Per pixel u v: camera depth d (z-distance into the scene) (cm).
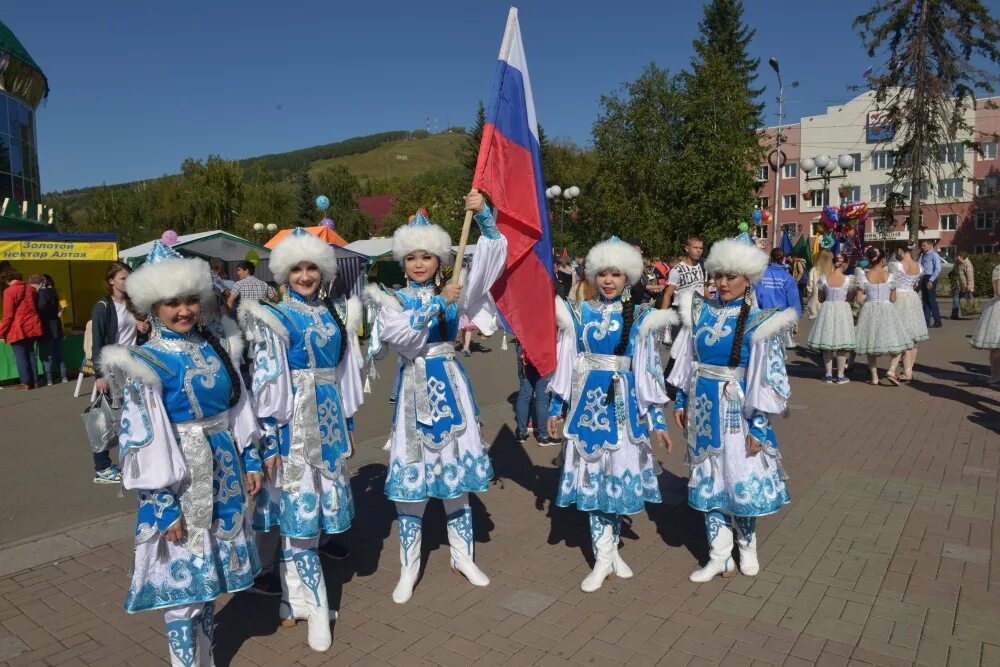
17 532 502
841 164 1814
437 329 389
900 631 343
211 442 297
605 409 389
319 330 357
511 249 417
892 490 539
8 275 1138
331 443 355
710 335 395
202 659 306
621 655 329
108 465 621
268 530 366
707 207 3102
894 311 935
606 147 3728
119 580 421
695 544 458
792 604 373
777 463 396
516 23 430
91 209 4769
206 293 300
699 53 4053
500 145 416
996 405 812
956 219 4819
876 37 2672
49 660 335
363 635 354
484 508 532
